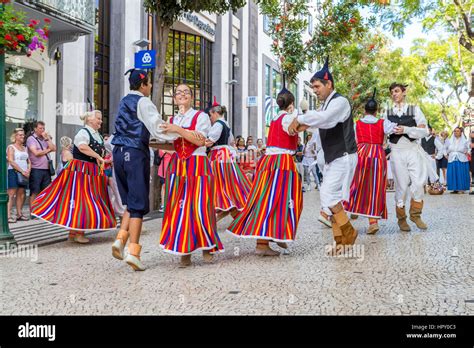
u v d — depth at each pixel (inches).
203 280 181.9
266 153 231.3
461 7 794.2
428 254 223.9
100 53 641.6
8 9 250.8
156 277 189.2
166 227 208.1
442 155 690.2
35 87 517.7
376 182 283.7
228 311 143.1
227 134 315.6
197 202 207.8
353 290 163.5
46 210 273.3
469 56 1288.1
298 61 706.8
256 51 1131.3
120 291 168.6
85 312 145.3
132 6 673.0
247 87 1087.0
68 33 511.8
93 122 285.7
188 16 839.1
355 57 1295.5
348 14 704.4
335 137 224.8
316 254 231.0
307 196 621.6
